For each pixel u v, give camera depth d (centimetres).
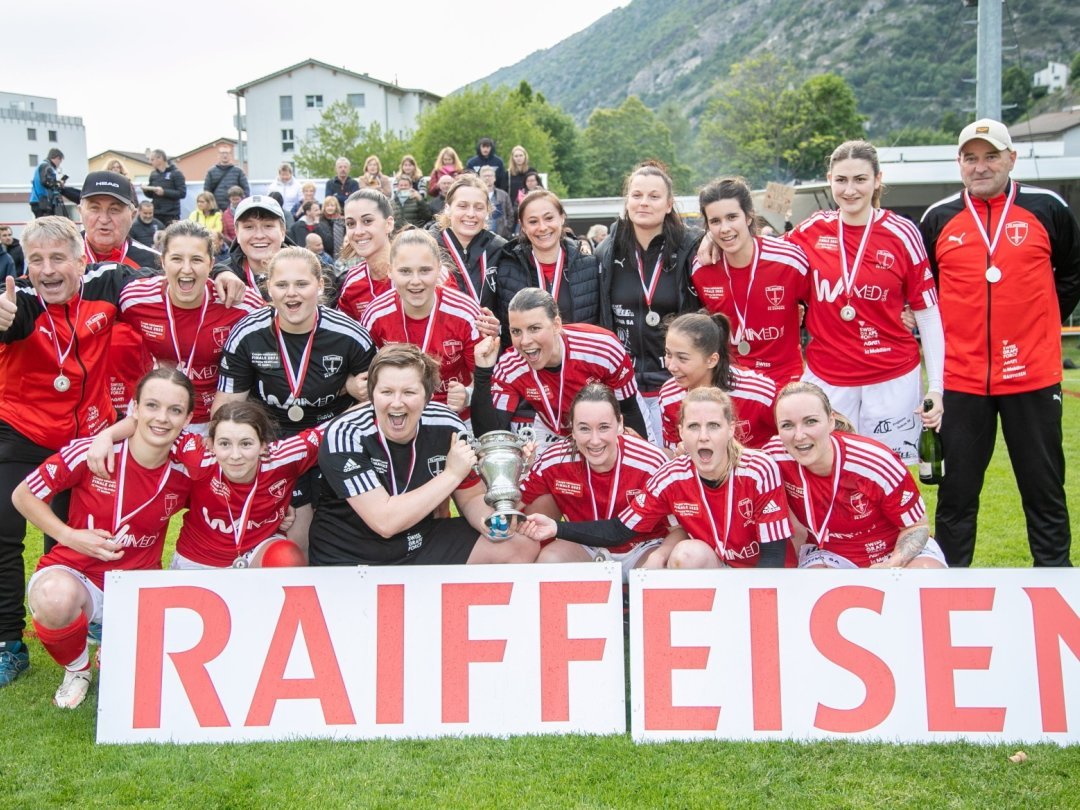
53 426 453
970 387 473
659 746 365
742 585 381
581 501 462
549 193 547
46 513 414
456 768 346
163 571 391
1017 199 471
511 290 561
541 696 381
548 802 319
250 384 475
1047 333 465
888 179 1659
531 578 388
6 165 9019
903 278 486
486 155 1384
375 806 318
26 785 338
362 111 7431
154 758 360
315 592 390
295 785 335
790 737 369
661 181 521
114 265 491
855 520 427
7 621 440
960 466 482
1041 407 466
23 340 445
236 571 390
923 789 326
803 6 16488
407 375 396
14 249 1390
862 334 492
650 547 463
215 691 384
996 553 579
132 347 502
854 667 374
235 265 604
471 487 445
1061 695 368
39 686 434
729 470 418
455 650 385
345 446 408
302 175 6294
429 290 490
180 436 436
